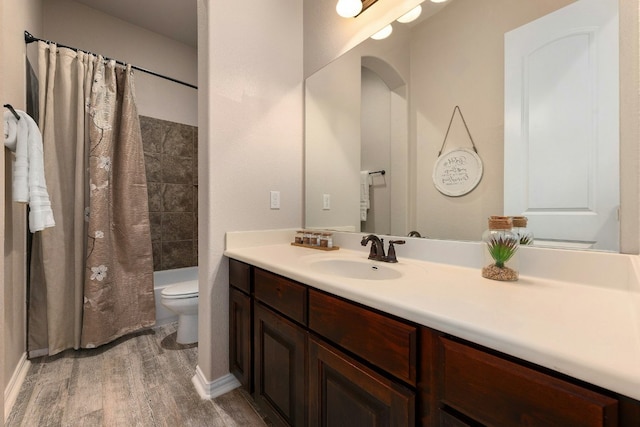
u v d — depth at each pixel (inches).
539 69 36.3
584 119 32.8
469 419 21.7
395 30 53.0
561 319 21.5
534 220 36.5
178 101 117.3
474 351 21.2
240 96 61.4
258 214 64.7
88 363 68.1
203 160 59.2
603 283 30.1
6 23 57.1
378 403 28.3
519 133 38.0
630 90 29.7
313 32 70.1
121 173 82.2
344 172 62.9
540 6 36.2
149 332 86.0
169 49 115.0
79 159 74.4
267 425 49.2
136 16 102.0
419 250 48.2
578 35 33.2
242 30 61.6
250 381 51.5
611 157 31.0
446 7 46.0
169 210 114.4
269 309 46.8
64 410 51.8
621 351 16.5
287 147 70.0
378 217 56.6
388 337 27.3
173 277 110.3
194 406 53.7
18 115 54.5
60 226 72.8
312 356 37.0
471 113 43.0
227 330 59.7
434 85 47.6
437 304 25.0
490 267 34.8
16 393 55.9
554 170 35.0
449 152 45.8
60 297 72.1
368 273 46.3
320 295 36.1
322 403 35.7
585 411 16.1
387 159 54.9
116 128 84.3
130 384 60.1
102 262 75.5
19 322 63.4
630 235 29.7
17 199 53.7
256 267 49.9
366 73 58.2
